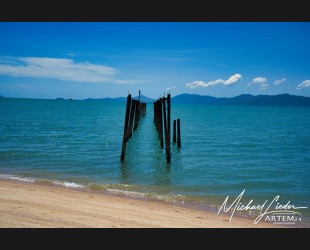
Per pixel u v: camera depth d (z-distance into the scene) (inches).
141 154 866.8
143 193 464.8
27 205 347.6
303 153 957.8
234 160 805.2
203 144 1124.5
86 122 2076.8
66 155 781.9
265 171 671.1
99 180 543.8
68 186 484.4
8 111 3016.7
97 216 327.6
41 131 1349.7
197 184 538.9
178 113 4338.1
